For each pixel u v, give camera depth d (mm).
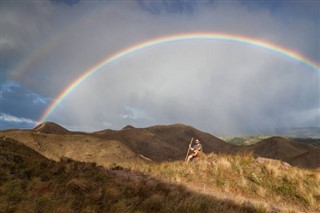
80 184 11734
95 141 120062
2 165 13812
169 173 17328
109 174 14227
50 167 14492
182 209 11016
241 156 19719
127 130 189375
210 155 20875
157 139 182875
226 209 11367
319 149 109188
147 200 11211
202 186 15570
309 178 16750
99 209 10633
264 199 14383
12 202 10703
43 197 10836
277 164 18797
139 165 20891
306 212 13203
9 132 114250
